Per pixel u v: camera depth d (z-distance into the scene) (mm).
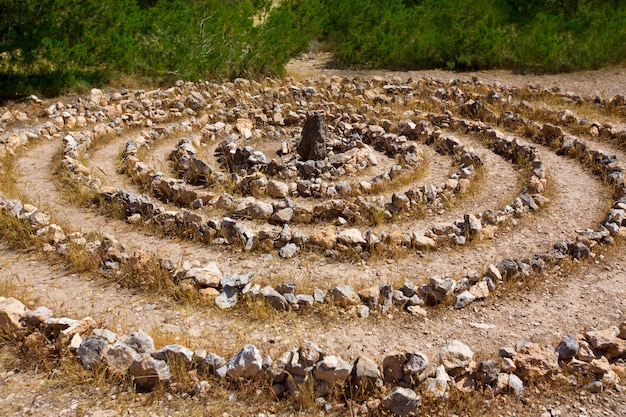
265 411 5340
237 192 10336
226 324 6648
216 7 19641
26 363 5781
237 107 14797
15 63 15773
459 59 19047
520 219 9250
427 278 7695
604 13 21141
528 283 7473
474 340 6520
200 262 7961
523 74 18578
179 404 5375
